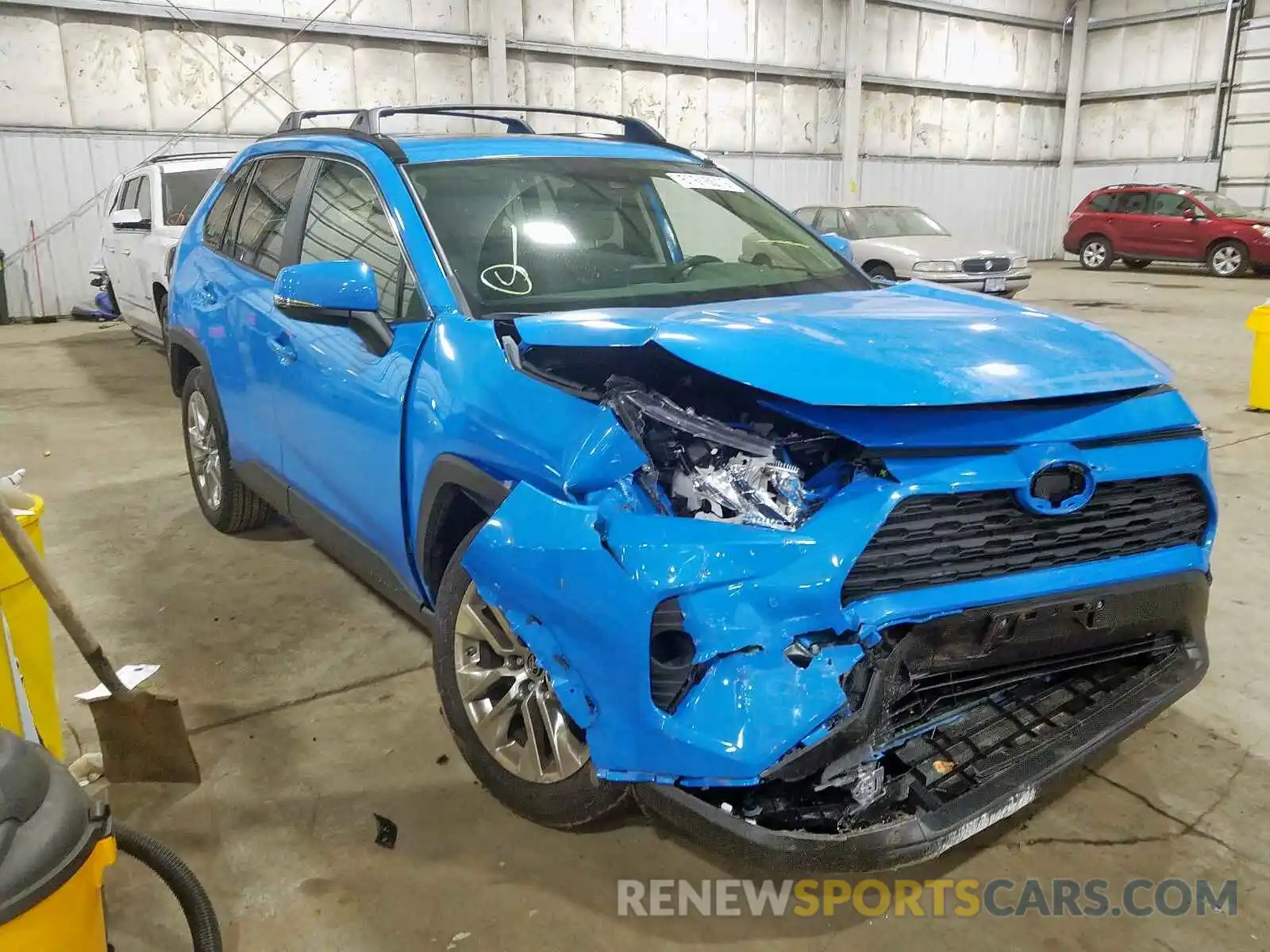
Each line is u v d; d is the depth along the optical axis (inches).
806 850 70.8
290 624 136.1
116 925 81.1
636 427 77.6
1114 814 95.2
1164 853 89.6
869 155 741.9
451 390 93.1
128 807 96.1
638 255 116.8
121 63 458.9
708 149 655.8
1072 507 78.2
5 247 450.0
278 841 91.2
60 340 403.5
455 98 550.9
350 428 110.5
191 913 70.4
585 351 89.4
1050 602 77.8
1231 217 647.1
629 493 76.9
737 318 86.7
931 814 73.0
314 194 130.3
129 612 140.3
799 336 81.4
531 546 77.4
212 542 168.1
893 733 76.5
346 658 126.3
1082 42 829.8
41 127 446.9
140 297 328.8
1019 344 84.4
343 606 142.0
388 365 103.4
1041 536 79.1
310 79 507.2
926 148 775.7
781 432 81.3
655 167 131.2
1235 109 754.2
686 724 71.1
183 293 163.6
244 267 145.2
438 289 102.0
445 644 95.1
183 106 477.1
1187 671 88.7
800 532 72.4
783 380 74.6
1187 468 84.4
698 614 71.2
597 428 78.2
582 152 128.7
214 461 168.7
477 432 88.8
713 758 69.9
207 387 154.6
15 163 444.8
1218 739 108.0
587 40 588.4
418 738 108.3
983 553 77.3
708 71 642.2
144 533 172.7
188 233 170.1
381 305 110.1
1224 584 149.3
